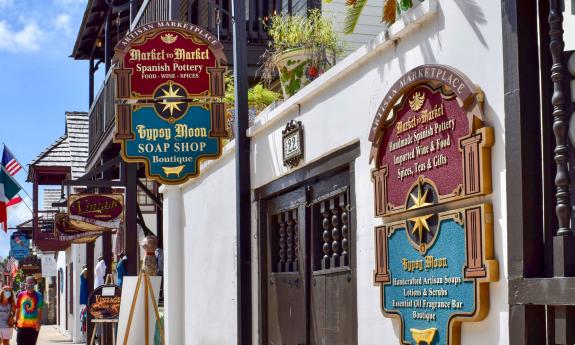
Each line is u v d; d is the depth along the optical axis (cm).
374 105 725
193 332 1303
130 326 1123
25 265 4991
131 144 1091
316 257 875
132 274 1656
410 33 663
